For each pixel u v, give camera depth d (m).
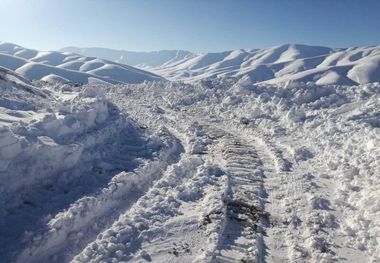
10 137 11.27
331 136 21.03
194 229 10.52
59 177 12.60
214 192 12.91
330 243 10.20
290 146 19.80
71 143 14.46
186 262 9.05
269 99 30.98
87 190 12.24
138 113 29.41
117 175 13.45
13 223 9.70
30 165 11.87
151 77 198.00
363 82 155.38
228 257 9.28
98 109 20.11
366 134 19.42
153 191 13.03
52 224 9.72
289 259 9.48
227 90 36.72
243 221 11.19
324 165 16.75
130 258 9.05
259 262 9.21
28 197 11.05
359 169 14.88
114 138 18.50
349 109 26.03
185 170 15.48
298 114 25.91
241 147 19.69
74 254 9.20
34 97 20.83
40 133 13.85
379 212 11.22
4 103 17.27
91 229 10.30
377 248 9.84
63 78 135.12
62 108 18.03
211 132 23.80
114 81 157.50
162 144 18.84
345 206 12.49
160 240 9.91
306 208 12.27
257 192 13.50
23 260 8.53
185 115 29.77
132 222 10.59
